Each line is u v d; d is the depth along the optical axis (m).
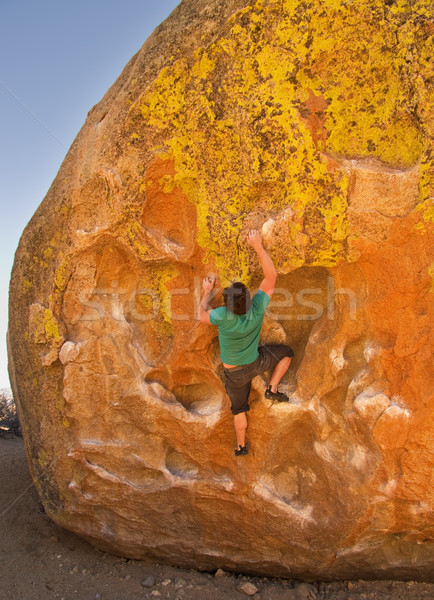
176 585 4.51
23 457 6.60
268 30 3.66
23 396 4.86
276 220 3.77
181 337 4.21
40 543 5.08
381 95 3.63
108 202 4.13
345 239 3.71
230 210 3.92
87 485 4.61
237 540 4.41
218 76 3.78
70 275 4.41
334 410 4.07
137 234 4.11
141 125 3.98
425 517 3.84
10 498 5.70
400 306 3.70
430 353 3.64
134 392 4.36
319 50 3.61
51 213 4.49
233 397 3.93
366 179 3.63
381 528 3.96
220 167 3.88
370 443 3.88
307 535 4.17
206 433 4.24
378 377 3.84
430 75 3.47
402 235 3.62
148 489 4.45
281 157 3.73
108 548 4.87
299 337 4.22
